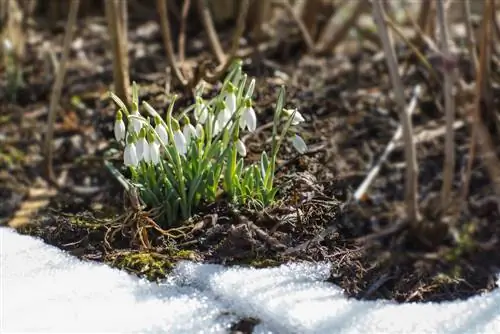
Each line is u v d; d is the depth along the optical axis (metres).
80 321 1.34
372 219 1.77
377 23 1.62
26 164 1.80
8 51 1.93
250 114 1.41
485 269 1.66
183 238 1.44
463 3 1.78
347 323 1.37
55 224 1.51
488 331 1.39
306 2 2.08
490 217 1.81
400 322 1.39
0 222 1.61
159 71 1.85
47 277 1.41
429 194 1.84
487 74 1.83
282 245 1.43
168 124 1.43
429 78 1.95
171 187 1.44
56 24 2.13
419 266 1.65
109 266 1.42
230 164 1.44
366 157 1.86
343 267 1.44
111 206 1.59
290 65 1.97
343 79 1.96
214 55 1.86
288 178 1.50
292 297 1.38
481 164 1.89
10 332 1.33
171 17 2.09
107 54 2.03
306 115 1.69
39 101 1.93
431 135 1.91
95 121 1.81
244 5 1.67
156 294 1.38
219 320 1.35
